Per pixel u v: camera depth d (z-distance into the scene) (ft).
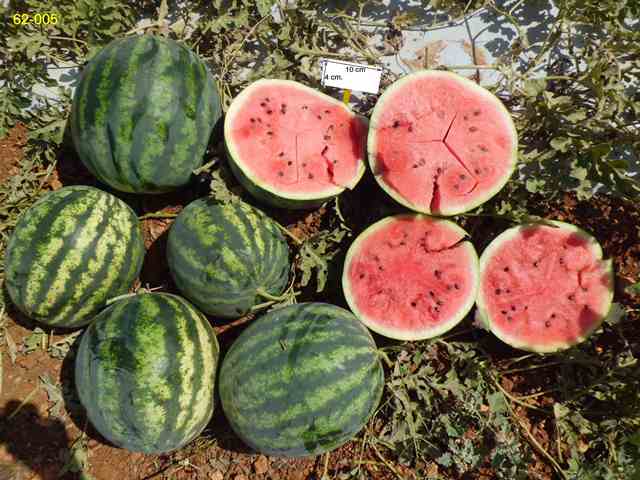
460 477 2.81
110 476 2.84
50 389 2.93
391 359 2.93
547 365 2.94
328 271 2.99
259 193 2.77
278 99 2.79
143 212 3.23
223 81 3.17
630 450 2.71
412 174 2.68
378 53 3.32
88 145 2.69
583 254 2.79
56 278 2.59
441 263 2.71
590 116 3.09
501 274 2.80
